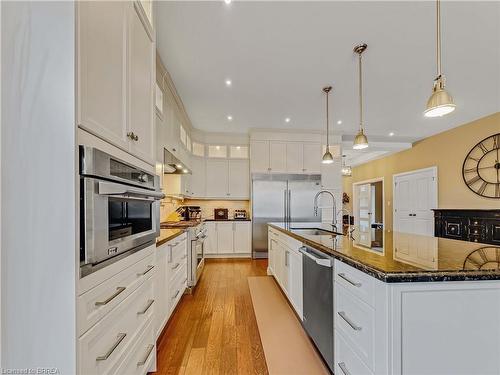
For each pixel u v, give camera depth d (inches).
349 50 102.9
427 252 57.4
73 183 32.5
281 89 138.0
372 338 45.1
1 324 31.9
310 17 84.5
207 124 201.5
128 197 47.1
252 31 91.7
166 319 86.3
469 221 176.6
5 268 32.1
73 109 32.6
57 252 32.2
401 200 259.0
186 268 123.0
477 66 113.9
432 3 77.9
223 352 77.0
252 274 162.7
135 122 54.2
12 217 32.1
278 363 71.8
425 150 230.7
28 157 32.3
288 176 215.0
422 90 139.6
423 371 41.2
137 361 53.5
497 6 78.3
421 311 41.4
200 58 108.8
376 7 79.8
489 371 42.6
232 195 223.6
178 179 170.4
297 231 106.7
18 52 32.4
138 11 55.8
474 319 42.3
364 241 73.9
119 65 46.5
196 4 79.1
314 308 73.5
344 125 202.5
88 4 36.1
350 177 362.9
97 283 37.8
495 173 170.1
